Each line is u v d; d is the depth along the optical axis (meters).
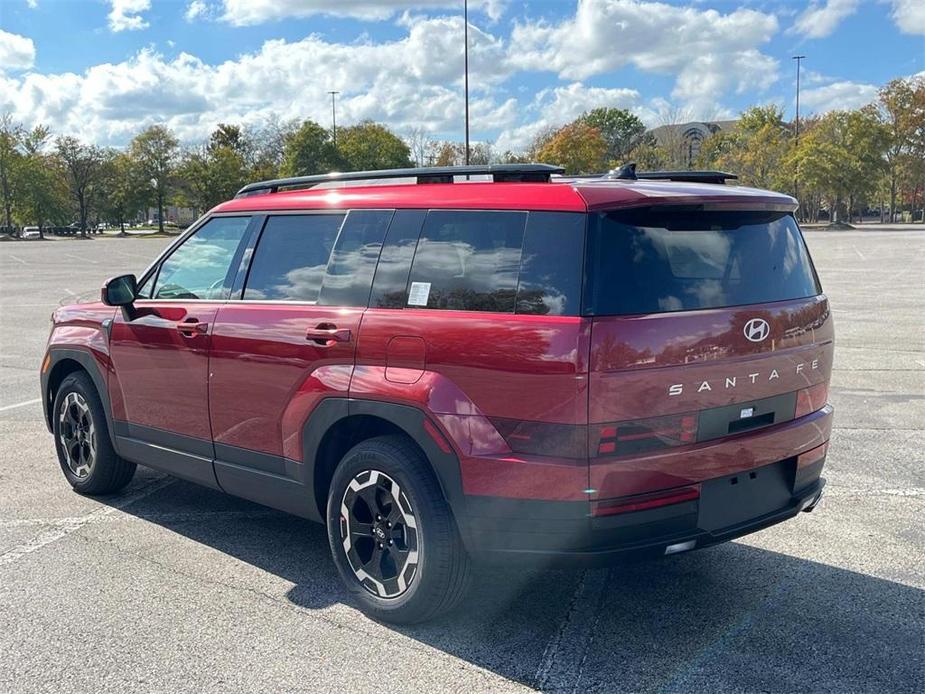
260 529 4.86
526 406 3.13
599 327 3.03
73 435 5.46
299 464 3.92
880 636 3.48
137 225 131.75
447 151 73.06
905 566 4.21
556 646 3.42
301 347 3.85
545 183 3.38
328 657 3.35
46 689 3.12
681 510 3.21
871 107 69.94
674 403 3.15
